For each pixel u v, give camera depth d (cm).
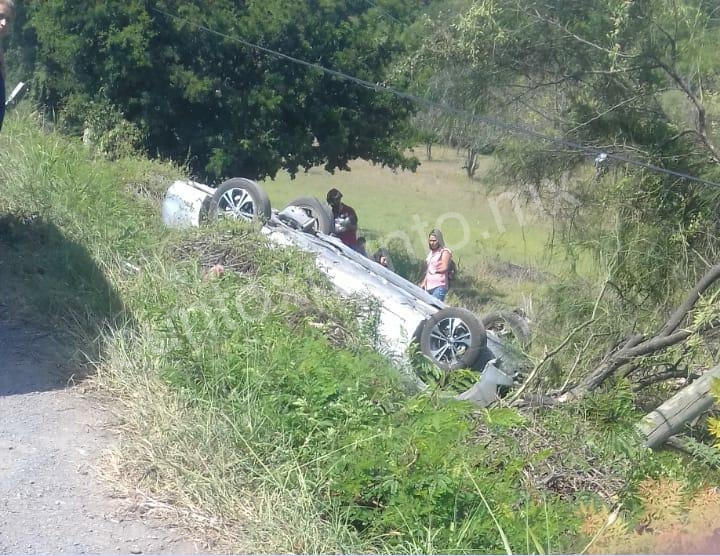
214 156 1781
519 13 1003
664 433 762
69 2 1691
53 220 874
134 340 673
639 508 580
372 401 660
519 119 1066
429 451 559
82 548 444
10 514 464
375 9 1916
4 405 579
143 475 518
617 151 1025
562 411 774
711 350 938
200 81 1717
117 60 1683
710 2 1005
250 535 477
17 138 1103
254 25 1767
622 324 973
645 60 986
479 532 505
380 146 1977
